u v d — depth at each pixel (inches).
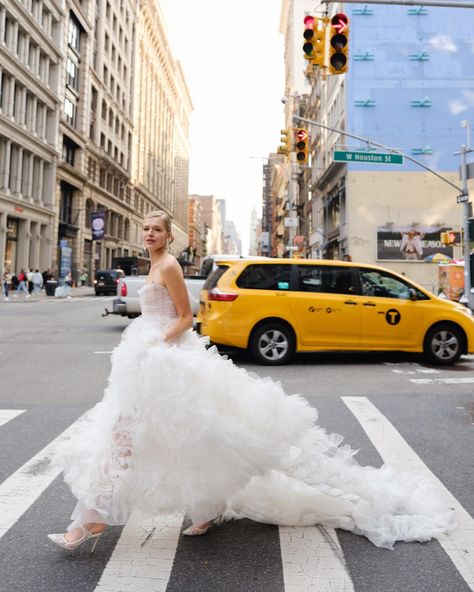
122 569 105.0
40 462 169.9
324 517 125.3
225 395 111.7
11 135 1502.2
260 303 358.9
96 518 108.4
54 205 1855.3
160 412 106.6
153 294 120.5
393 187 1289.4
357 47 1300.4
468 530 123.8
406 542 117.6
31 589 98.0
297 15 2647.6
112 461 108.5
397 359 405.1
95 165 2325.3
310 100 1967.3
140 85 3267.7
